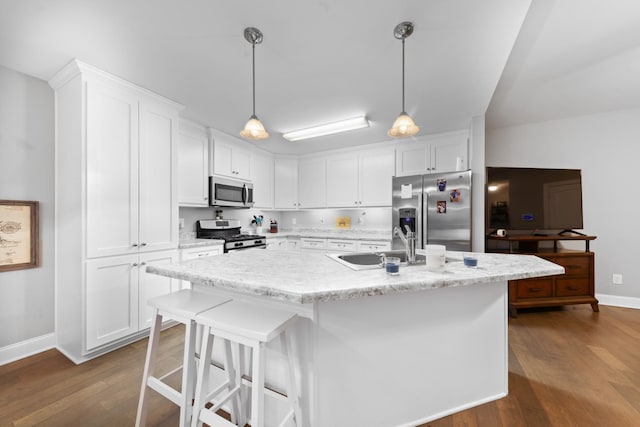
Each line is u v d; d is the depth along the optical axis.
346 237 3.92
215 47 1.74
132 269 2.21
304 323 1.22
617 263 3.18
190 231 3.44
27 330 2.05
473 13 1.44
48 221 2.15
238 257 1.80
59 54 1.80
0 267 1.92
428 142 3.55
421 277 1.22
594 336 2.40
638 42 1.92
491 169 3.15
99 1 1.35
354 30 1.58
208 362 1.15
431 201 3.15
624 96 2.80
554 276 2.95
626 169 3.13
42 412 1.47
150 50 1.76
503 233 3.15
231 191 3.52
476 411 1.50
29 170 2.05
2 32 1.57
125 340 2.21
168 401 1.55
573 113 3.23
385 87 2.26
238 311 1.20
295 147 4.12
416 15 1.46
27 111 2.04
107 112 2.05
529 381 1.76
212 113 2.82
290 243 4.44
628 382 1.75
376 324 1.31
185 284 2.65
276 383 1.34
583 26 1.75
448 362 1.48
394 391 1.36
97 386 1.69
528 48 1.99
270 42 1.68
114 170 2.10
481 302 1.55
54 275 2.18
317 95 2.40
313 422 1.20
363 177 4.01
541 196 3.16
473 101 2.54
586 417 1.45
